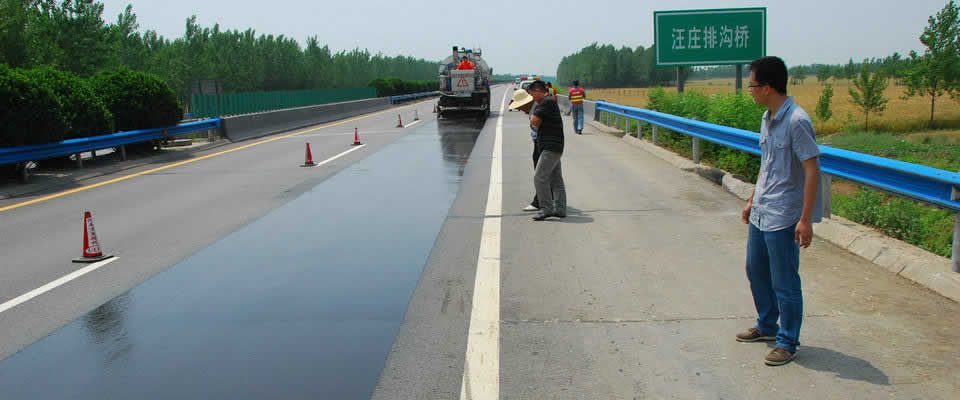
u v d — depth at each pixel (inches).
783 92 157.0
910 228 277.3
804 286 217.2
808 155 150.6
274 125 1034.7
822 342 172.2
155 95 714.8
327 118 1322.6
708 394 147.3
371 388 155.3
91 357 179.8
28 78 529.0
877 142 1156.5
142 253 293.7
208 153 735.7
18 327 204.7
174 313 212.8
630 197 391.2
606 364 164.4
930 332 176.1
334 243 299.7
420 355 173.5
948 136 1376.7
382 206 386.6
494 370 162.9
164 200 435.8
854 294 207.5
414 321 198.2
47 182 531.2
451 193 423.5
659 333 182.9
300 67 3230.8
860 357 162.6
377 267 258.1
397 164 580.7
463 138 829.2
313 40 3437.5
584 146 687.1
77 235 337.7
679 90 956.0
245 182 502.3
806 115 151.9
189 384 161.2
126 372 169.5
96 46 1664.6
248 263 270.4
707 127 461.4
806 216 151.3
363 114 1606.8
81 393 158.2
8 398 156.7
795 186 157.1
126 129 699.4
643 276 235.6
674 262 252.1
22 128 514.6
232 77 2694.4
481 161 585.0
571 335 183.5
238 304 219.6
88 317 211.9
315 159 636.1
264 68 2992.1
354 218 354.3
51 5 1593.3
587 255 266.4
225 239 315.3
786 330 160.4
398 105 2263.8
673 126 560.4
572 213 350.6
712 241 282.5
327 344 183.0
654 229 308.0
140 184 514.9
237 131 895.7
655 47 944.3
